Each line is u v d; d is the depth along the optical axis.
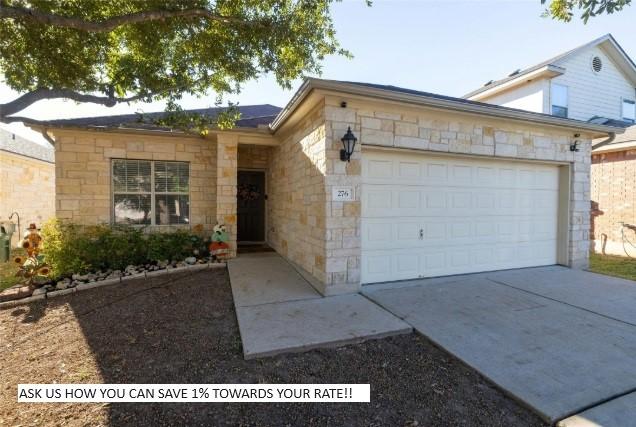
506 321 3.87
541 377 2.69
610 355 3.07
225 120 6.20
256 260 7.29
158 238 6.81
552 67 11.10
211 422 2.21
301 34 5.31
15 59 4.58
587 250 6.95
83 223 7.08
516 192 6.50
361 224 5.10
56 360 3.09
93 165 7.14
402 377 2.77
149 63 5.25
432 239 5.75
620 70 13.15
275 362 3.00
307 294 4.88
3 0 3.46
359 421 2.24
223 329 3.72
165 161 7.66
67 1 4.35
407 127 5.23
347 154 4.75
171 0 4.41
